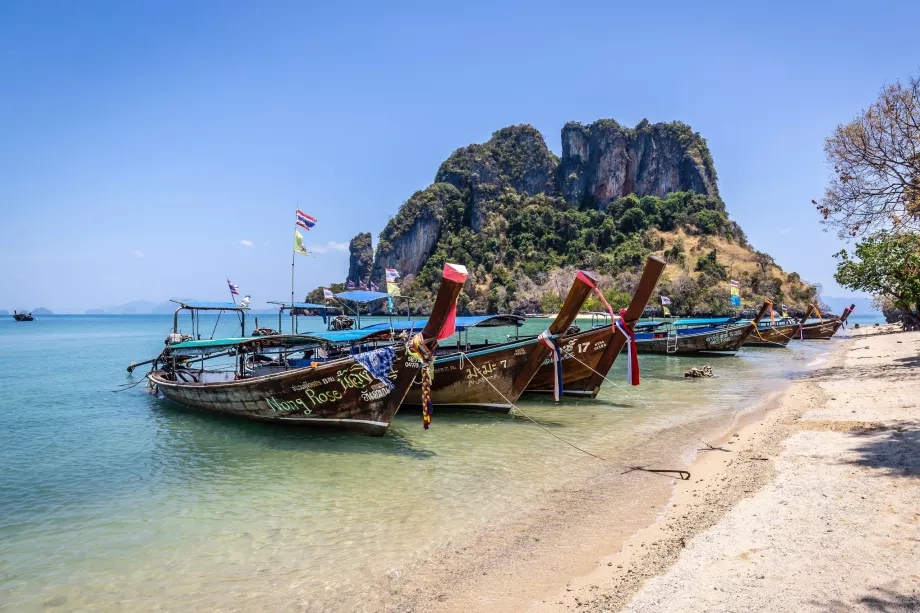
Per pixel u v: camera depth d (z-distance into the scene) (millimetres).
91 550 7660
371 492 9695
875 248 29391
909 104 17594
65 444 13727
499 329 66500
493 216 195125
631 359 15453
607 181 198125
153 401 19938
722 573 5777
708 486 9039
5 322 163375
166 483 10562
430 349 11992
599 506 8578
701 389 21344
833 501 7465
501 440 13266
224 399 15430
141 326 122000
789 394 18594
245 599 6250
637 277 137375
